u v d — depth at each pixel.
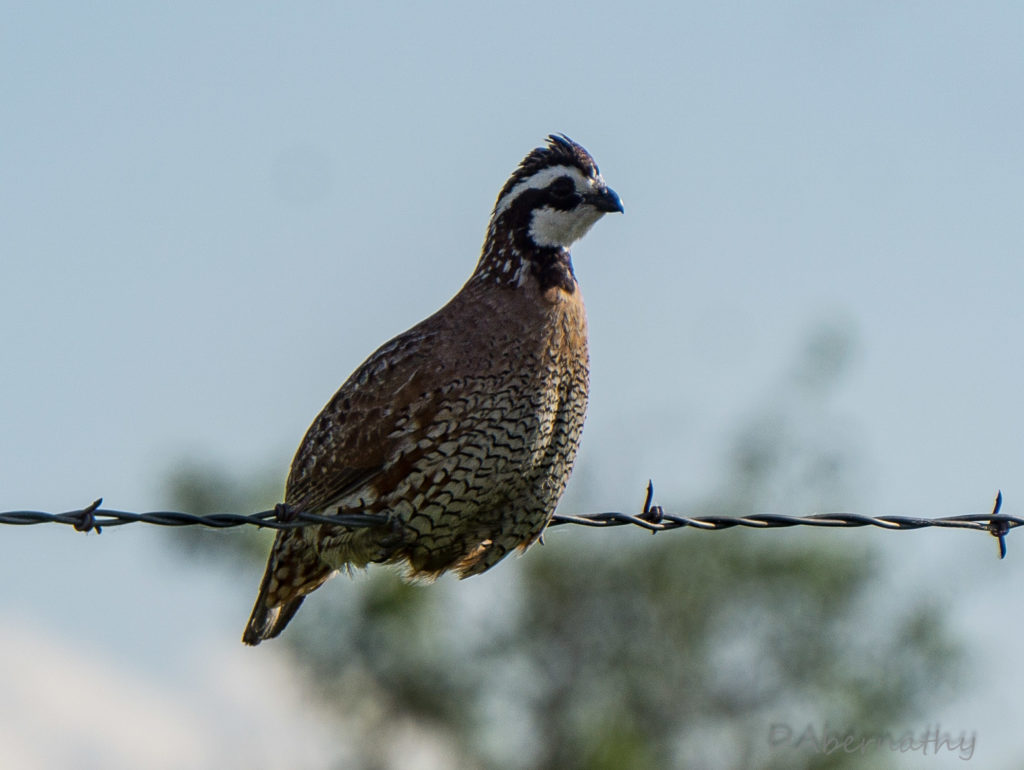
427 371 8.69
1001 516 9.04
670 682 20.92
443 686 19.52
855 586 20.91
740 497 20.97
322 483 8.93
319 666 19.08
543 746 20.33
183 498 17.38
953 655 20.30
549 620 20.48
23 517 7.14
